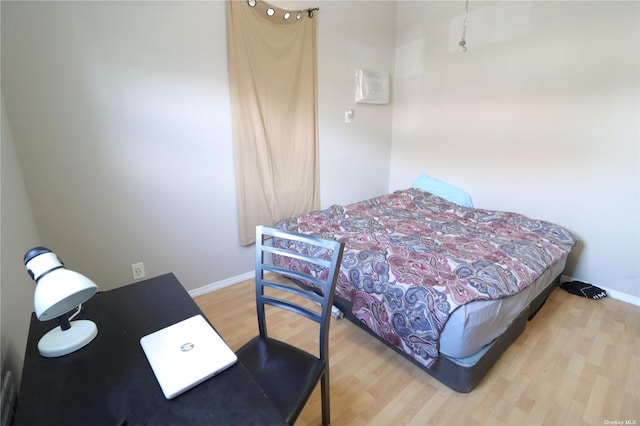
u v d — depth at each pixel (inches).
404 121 139.6
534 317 82.1
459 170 124.6
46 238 71.1
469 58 113.9
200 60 84.8
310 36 105.0
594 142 91.1
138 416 26.5
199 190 91.4
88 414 26.8
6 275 44.4
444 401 57.7
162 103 81.0
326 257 81.4
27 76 63.9
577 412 55.0
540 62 97.7
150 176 82.6
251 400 28.1
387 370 65.5
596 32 86.5
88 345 35.4
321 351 47.1
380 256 75.1
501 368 65.0
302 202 115.8
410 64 132.2
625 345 71.4
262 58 95.1
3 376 36.5
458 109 120.6
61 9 65.2
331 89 117.0
